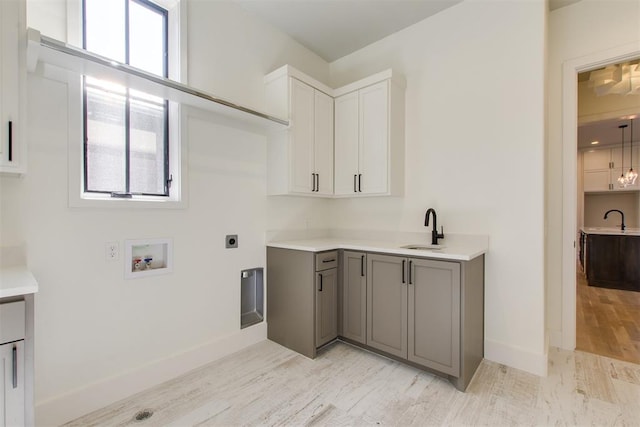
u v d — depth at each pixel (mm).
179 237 2150
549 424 1598
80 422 1640
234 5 2510
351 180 2859
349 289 2521
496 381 2018
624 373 2098
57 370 1633
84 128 1793
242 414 1705
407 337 2160
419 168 2723
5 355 1123
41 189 1581
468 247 2344
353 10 2604
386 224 2943
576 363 2250
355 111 2832
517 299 2221
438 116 2615
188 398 1854
